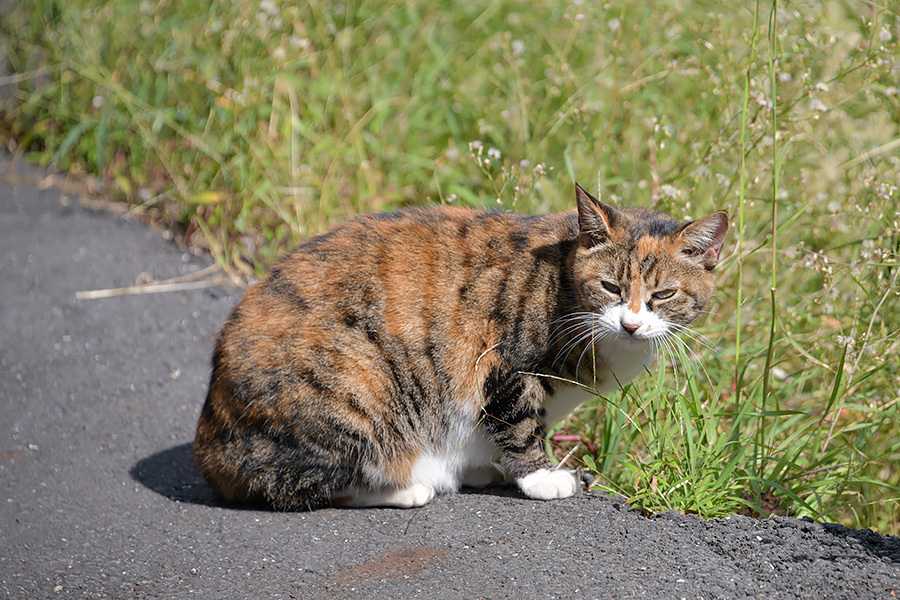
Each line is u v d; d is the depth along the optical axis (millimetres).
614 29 9016
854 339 5816
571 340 5176
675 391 5512
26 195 9852
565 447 5980
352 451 5148
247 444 5156
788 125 6992
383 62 9797
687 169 7172
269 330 5168
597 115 8797
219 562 4688
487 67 9883
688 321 5406
